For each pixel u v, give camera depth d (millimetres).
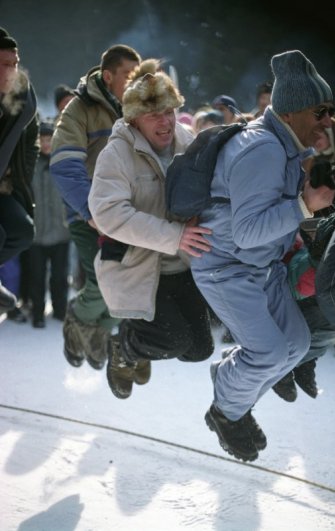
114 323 5637
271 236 3695
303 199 3689
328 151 4535
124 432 5551
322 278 3811
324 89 3787
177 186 3955
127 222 4160
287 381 4461
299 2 13906
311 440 5527
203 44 14234
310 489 4750
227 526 4301
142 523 4309
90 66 15203
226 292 3932
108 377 4996
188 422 5859
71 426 5656
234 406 4082
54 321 9141
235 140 3855
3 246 5211
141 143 4309
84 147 5164
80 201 5000
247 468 5020
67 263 9141
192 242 3990
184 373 7039
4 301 5207
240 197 3701
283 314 4020
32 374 7023
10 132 5078
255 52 14078
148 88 4281
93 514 4391
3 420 5754
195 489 4723
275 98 3812
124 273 4406
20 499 4527
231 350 4172
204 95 13859
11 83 4965
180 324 4453
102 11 14984
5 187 5301
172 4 14578
